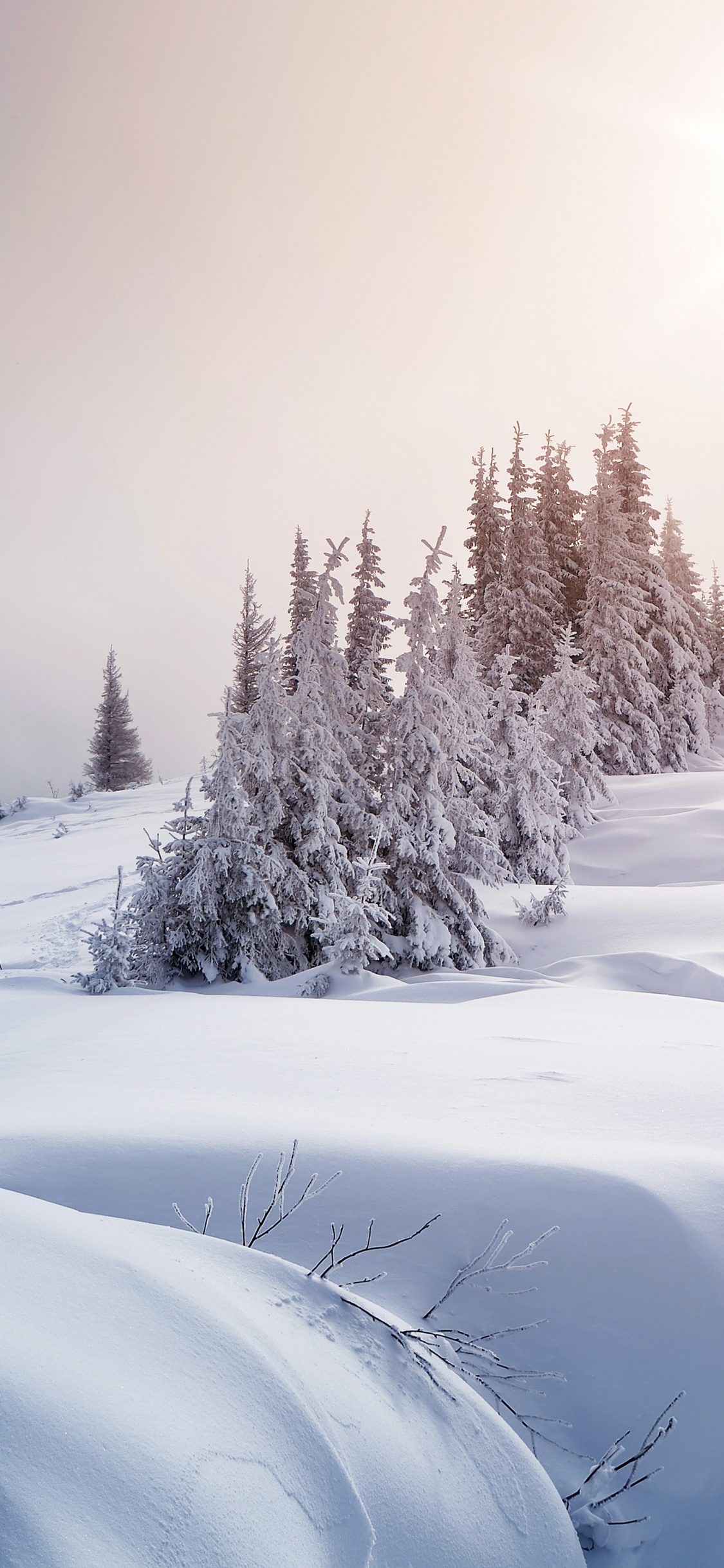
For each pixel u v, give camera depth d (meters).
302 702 18.81
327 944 16.81
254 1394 2.16
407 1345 2.74
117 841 37.59
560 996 11.84
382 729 20.45
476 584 47.72
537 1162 4.13
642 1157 4.29
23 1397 1.81
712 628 58.53
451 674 25.22
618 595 42.59
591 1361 3.29
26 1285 2.23
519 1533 2.36
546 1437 3.08
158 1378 2.07
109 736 84.81
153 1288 2.40
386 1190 3.94
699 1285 3.49
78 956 19.25
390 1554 2.07
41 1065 7.80
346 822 18.78
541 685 42.06
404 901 18.61
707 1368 3.26
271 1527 1.87
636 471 48.28
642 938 18.41
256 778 17.53
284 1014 10.34
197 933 15.98
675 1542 2.85
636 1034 8.46
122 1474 1.76
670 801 32.91
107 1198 3.88
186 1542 1.72
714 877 25.03
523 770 26.22
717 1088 5.96
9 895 27.83
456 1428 2.54
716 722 49.06
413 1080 6.23
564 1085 6.07
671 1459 3.04
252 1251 2.91
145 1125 4.61
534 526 44.16
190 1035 8.91
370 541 32.97
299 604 35.66
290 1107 5.31
